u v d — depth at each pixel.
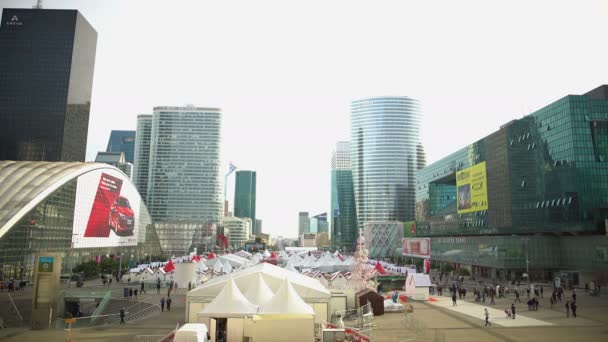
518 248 99.06
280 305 33.47
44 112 199.38
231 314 33.22
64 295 54.97
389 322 42.56
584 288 77.19
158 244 187.88
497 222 122.50
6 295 58.97
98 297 55.41
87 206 108.44
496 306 54.47
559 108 98.38
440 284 83.56
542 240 98.75
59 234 93.44
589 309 51.00
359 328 37.44
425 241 120.44
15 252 77.38
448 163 164.38
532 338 34.78
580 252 91.56
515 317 45.44
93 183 111.50
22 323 42.81
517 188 112.88
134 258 148.88
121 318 41.28
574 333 36.84
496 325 40.81
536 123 106.69
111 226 125.50
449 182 183.38
